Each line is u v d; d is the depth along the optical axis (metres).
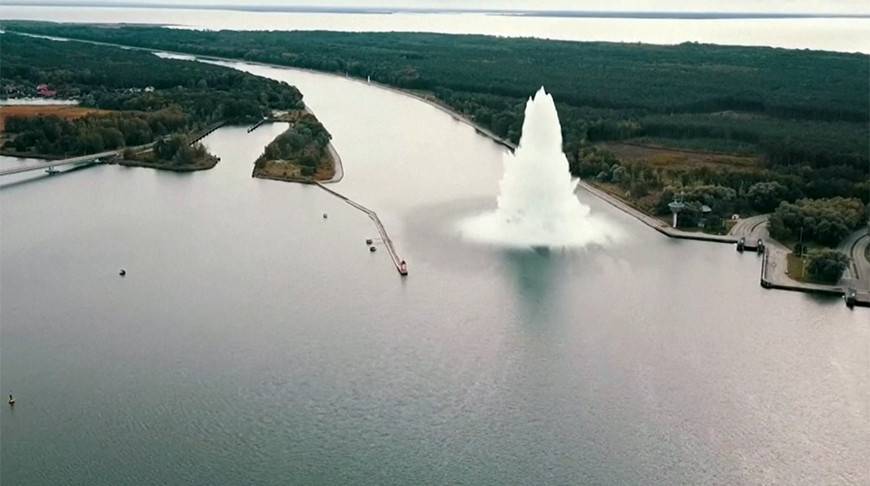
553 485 114.81
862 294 170.00
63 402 134.88
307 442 123.94
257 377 141.62
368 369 144.12
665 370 144.25
